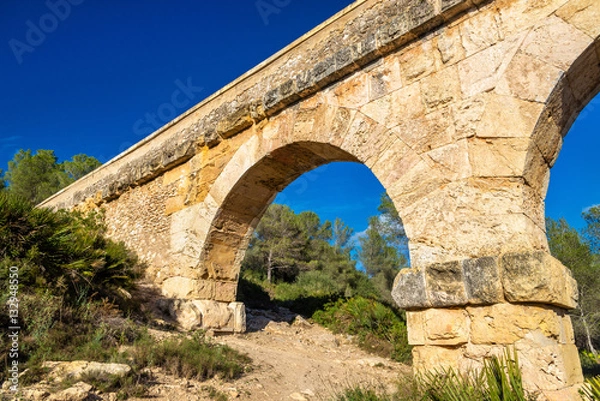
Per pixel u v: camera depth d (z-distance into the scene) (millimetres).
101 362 4527
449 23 5562
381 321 9930
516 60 4891
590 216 17766
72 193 14266
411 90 5734
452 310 4477
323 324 11250
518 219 4418
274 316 11531
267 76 8148
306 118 7051
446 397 3436
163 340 5699
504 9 5137
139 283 8922
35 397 3445
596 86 5203
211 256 8578
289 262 22750
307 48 7555
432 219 5012
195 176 9039
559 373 3693
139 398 4090
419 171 5320
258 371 5871
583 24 4570
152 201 10133
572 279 4496
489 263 4270
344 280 22344
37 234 5977
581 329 15844
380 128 5926
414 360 4664
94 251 7156
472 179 4812
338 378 6383
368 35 6543
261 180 8281
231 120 8289
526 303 4020
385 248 24625
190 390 4594
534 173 4820
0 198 5934
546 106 4613
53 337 4617
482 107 4969
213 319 8086
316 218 28469
